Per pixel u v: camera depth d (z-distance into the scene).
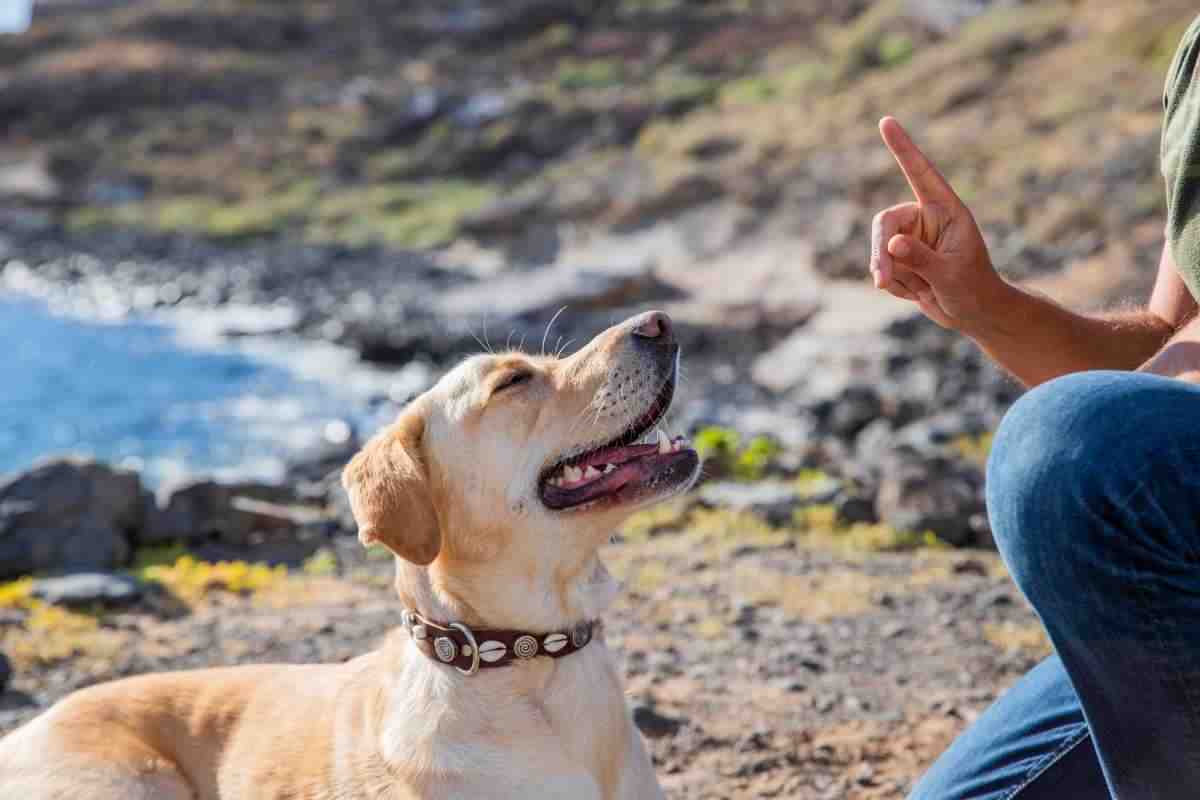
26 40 63.12
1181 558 2.10
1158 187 28.91
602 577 3.62
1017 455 2.19
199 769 3.86
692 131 43.22
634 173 39.59
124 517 8.41
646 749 3.70
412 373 24.59
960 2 44.41
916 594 7.29
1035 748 3.03
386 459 3.57
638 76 54.12
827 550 8.34
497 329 26.83
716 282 30.11
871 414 15.63
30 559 7.86
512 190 44.56
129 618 7.02
